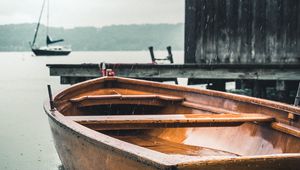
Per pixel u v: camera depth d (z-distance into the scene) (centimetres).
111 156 361
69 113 677
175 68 1166
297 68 990
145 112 770
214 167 288
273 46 1291
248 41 1341
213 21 1412
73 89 729
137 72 1223
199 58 1450
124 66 1237
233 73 1076
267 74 1027
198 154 565
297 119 488
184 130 663
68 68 1320
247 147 554
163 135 682
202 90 673
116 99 725
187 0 1466
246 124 578
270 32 1297
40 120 1302
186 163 282
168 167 279
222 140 598
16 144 939
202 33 1440
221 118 494
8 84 2800
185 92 715
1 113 1470
